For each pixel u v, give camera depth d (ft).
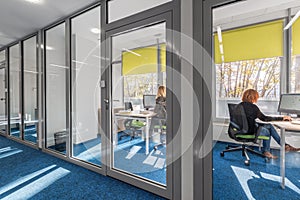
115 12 7.47
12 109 14.37
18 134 13.70
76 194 6.31
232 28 6.57
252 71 7.11
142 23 6.48
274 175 6.86
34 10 8.77
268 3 6.40
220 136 6.79
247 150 7.68
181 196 5.66
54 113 10.82
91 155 9.72
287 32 7.27
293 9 7.12
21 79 12.97
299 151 6.54
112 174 7.47
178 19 5.63
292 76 7.34
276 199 5.77
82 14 9.09
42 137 11.12
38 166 8.75
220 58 6.07
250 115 7.65
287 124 6.79
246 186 6.32
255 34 6.97
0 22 10.07
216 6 5.18
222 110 6.66
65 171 8.18
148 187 6.42
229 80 6.52
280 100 7.36
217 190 5.73
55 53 10.72
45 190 6.58
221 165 6.77
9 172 8.07
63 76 10.29
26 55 12.61
